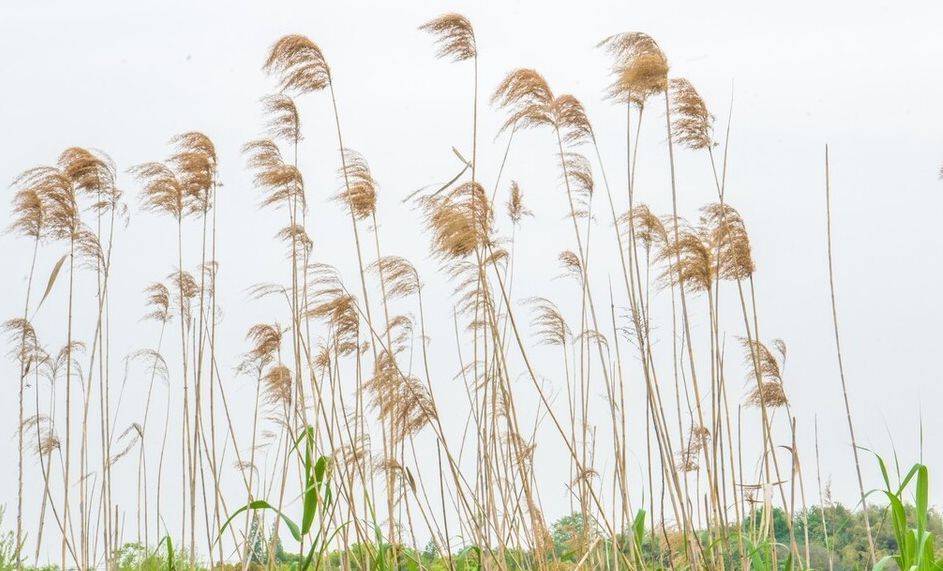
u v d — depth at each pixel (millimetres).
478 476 12516
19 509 12961
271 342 13398
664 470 12023
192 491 12812
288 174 12961
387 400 12500
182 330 13242
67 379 12961
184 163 13227
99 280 13234
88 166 13273
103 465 13094
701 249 12336
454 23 12430
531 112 12539
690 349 12156
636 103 12336
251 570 12766
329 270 12758
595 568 12430
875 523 12734
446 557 12359
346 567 12188
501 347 12266
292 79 12781
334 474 12141
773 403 12719
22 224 13164
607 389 12438
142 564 13594
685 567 12102
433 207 12180
